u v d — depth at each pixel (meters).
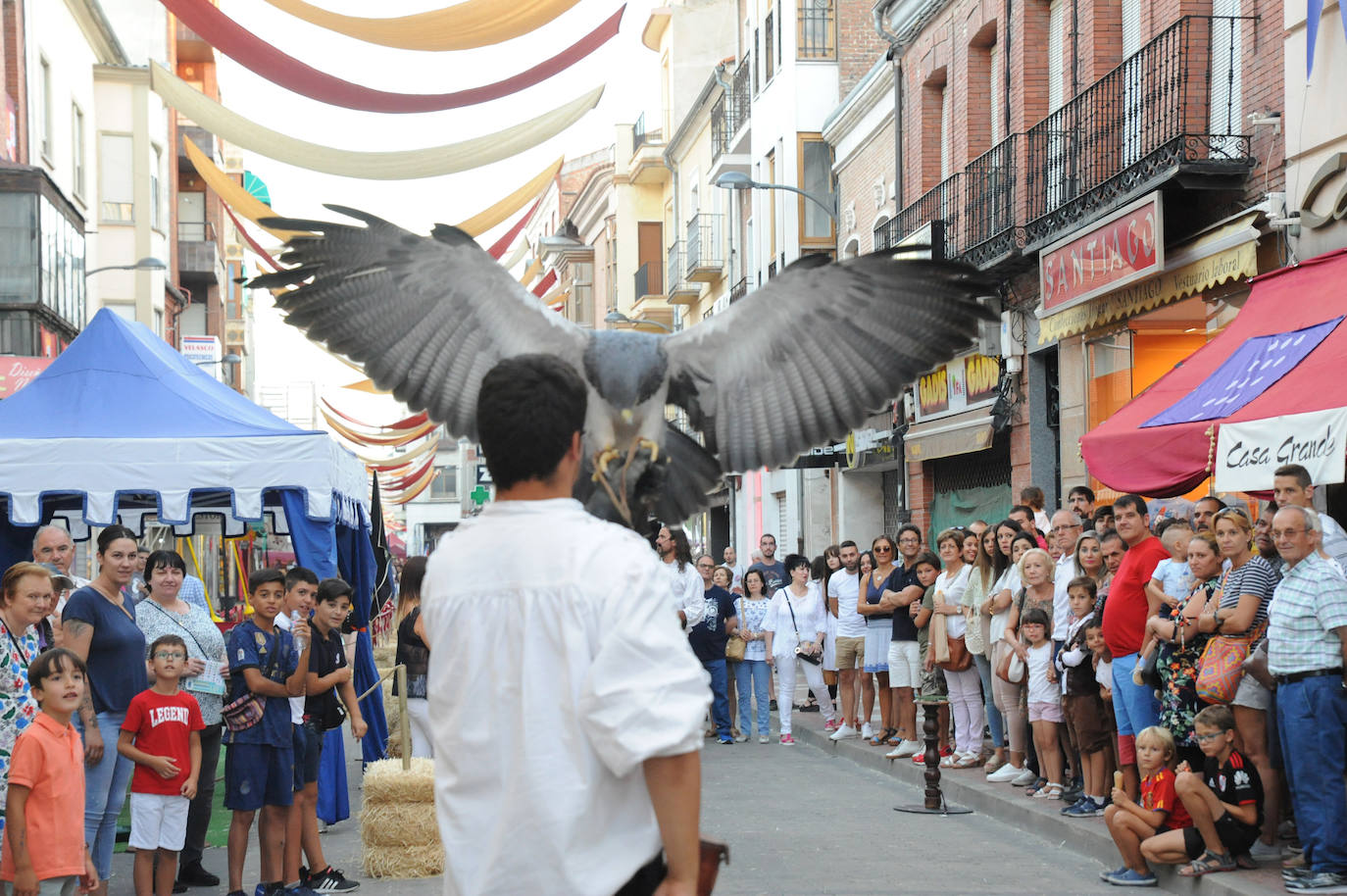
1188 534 8.98
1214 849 7.68
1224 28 13.78
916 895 7.93
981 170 19.70
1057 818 9.57
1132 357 15.69
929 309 4.19
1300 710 7.14
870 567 15.20
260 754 7.73
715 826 10.30
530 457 2.85
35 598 6.51
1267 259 12.73
